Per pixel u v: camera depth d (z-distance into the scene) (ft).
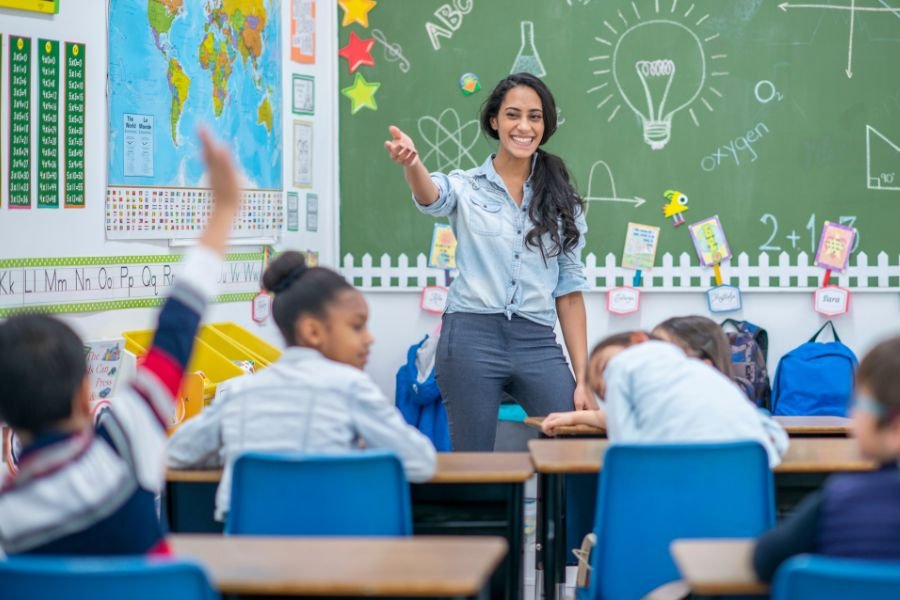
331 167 19.11
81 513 5.68
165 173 14.87
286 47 17.78
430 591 5.64
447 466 9.23
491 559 6.09
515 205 13.33
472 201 13.32
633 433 8.79
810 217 18.56
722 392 8.87
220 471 9.06
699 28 18.51
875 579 5.16
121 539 5.74
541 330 13.41
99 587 5.23
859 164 18.49
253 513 7.75
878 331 18.62
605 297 18.89
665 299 18.81
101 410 13.12
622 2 18.56
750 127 18.53
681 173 18.63
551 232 13.19
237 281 16.72
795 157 18.52
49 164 12.85
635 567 8.25
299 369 8.63
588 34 18.65
